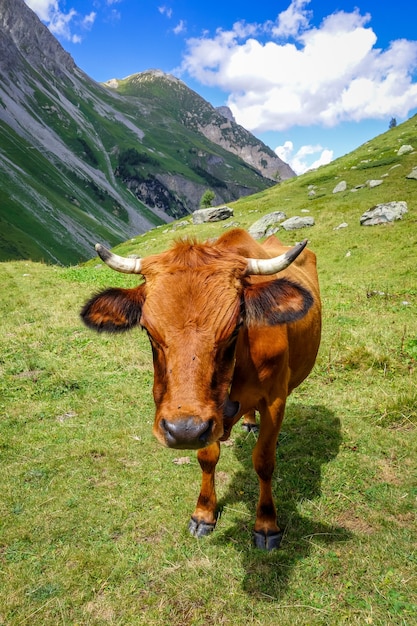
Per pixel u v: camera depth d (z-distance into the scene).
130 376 9.41
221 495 5.61
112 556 4.66
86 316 4.03
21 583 4.35
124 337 11.58
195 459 6.38
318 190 41.66
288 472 5.93
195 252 3.83
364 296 13.96
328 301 13.88
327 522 5.00
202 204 124.44
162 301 3.46
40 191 158.38
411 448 6.25
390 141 57.69
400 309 12.41
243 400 4.48
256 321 3.72
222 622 3.92
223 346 3.41
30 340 11.51
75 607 4.11
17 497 5.63
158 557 4.64
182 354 3.27
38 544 4.87
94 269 22.89
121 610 4.07
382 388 7.97
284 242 25.03
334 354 9.45
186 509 5.31
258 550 4.66
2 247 110.88
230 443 6.79
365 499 5.34
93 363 10.09
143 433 7.16
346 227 25.02
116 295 3.90
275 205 40.28
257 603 4.06
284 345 4.59
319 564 4.42
